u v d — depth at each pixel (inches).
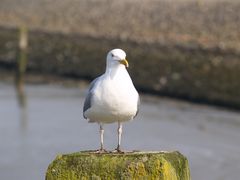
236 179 668.1
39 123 933.8
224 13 1581.0
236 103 1015.6
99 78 339.0
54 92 1192.8
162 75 1168.2
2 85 1279.5
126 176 289.7
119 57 328.8
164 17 1637.6
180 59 1226.6
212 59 1197.1
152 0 1774.1
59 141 820.0
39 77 1354.6
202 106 1035.3
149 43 1392.7
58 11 1884.8
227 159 742.5
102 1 1861.5
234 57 1200.2
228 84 1075.3
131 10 1740.9
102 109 330.0
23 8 1977.1
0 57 1496.1
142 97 1101.1
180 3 1708.9
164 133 860.0
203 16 1583.4
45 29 1699.1
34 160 746.2
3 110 1035.9
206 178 671.1
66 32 1635.1
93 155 297.1
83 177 294.8
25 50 1449.3
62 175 297.1
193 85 1102.4
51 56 1435.8
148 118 949.8
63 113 1000.9
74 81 1299.2
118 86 327.0
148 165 288.2
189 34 1475.1
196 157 750.5
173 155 298.8
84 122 920.3
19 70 1406.3
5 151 786.2
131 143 795.4
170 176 288.7
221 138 840.9
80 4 1894.7
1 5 2023.9
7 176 694.5
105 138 805.2
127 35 1536.7
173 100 1080.2
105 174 292.2
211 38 1413.6
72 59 1392.7
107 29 1635.1
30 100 1119.6
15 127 912.9
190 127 900.0
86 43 1476.4
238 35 1418.6
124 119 336.5
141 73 1196.5
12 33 1674.5
